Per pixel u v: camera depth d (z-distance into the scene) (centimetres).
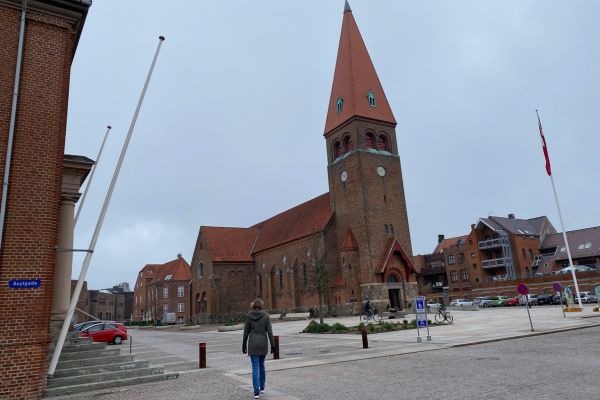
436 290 9244
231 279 6769
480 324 2875
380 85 5744
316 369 1391
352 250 5088
